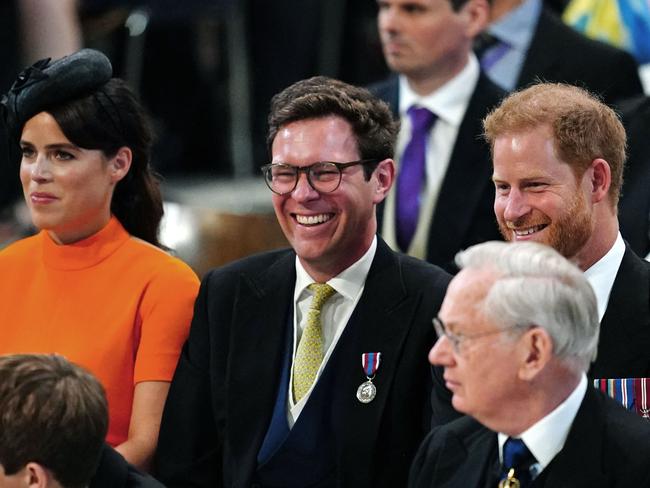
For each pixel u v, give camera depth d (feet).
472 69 43.09
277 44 66.74
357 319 30.55
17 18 57.98
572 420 24.73
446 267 39.68
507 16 47.09
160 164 67.92
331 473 30.12
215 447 31.89
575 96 28.60
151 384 32.76
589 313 24.13
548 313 23.82
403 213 42.52
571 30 45.73
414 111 43.32
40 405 24.88
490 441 25.93
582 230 28.35
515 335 23.98
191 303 33.35
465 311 24.27
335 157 29.84
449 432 26.63
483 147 41.32
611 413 25.22
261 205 61.98
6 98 33.47
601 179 28.43
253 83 67.77
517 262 24.23
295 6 66.18
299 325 31.22
